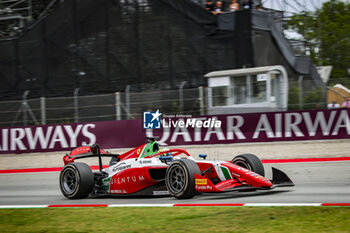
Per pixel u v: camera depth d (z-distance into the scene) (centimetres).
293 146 4384
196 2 6241
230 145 4716
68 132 5191
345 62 10906
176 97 5356
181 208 2042
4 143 5438
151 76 6219
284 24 6706
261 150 4334
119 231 1700
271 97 5066
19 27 7506
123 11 6359
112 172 2577
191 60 6012
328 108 4722
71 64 6625
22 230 1839
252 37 5653
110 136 5075
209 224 1711
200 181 2153
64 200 2616
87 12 6512
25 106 5884
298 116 4562
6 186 3509
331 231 1509
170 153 2453
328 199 2097
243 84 5203
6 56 6950
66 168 2630
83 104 5672
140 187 2417
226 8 6322
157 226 1739
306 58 6391
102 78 6469
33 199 2767
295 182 2747
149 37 6241
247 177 2153
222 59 5831
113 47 6419
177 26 6094
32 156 5141
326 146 4244
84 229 1777
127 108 5500
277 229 1579
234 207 1984
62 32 6669
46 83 6738
